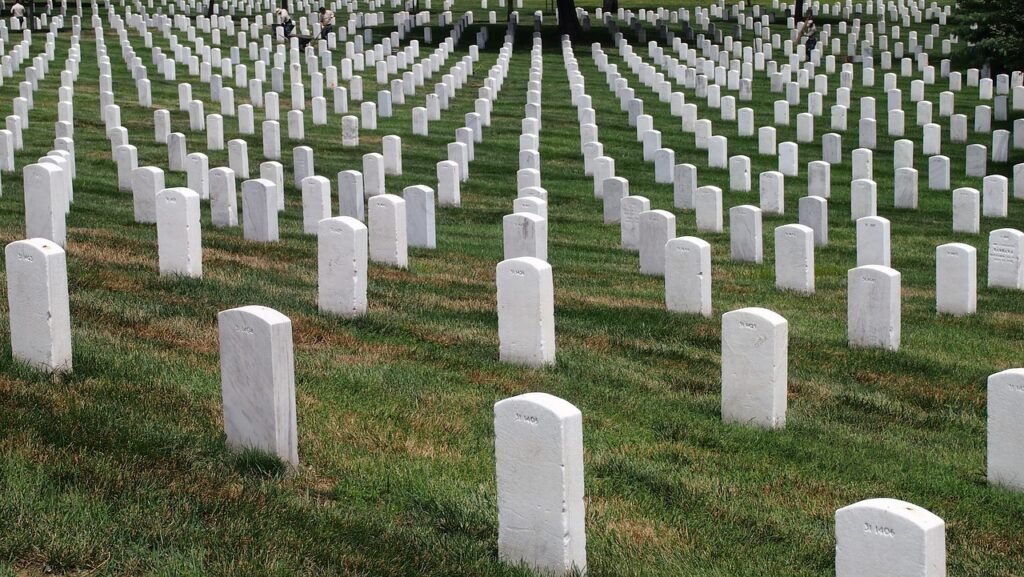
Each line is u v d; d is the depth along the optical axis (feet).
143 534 26.11
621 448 34.68
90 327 41.78
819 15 238.07
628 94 134.31
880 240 62.08
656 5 259.60
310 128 116.37
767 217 84.79
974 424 39.75
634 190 93.45
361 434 33.86
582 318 50.31
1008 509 32.30
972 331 52.54
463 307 50.26
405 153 106.11
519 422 26.02
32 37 180.96
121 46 169.68
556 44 197.57
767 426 37.68
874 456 35.94
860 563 23.31
